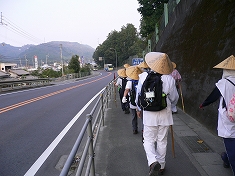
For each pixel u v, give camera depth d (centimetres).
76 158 447
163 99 313
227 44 516
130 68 531
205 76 616
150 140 337
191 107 698
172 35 1091
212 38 611
